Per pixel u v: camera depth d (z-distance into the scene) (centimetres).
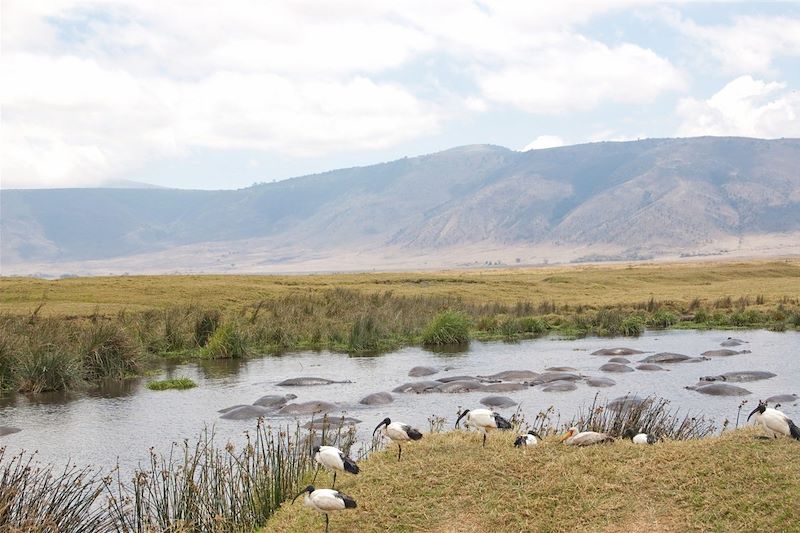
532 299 5653
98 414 2352
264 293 5156
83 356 2956
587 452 1349
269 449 1611
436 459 1368
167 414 2339
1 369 2762
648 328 4416
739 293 5750
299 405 2331
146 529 1218
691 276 7612
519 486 1234
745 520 1076
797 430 1316
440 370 3052
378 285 6259
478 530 1134
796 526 1044
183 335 3716
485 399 2364
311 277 6806
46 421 2266
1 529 1139
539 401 2392
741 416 2134
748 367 2959
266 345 3778
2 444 2020
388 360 3356
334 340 3909
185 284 5391
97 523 1295
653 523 1101
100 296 4712
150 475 1681
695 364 3052
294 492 1362
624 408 2156
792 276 8025
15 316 3522
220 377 2989
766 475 1172
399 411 2295
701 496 1143
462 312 4481
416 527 1155
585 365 3095
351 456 1700
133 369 3061
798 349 3419
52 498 1326
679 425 1967
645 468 1245
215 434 2067
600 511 1141
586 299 5538
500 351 3559
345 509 1208
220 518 1212
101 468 1775
